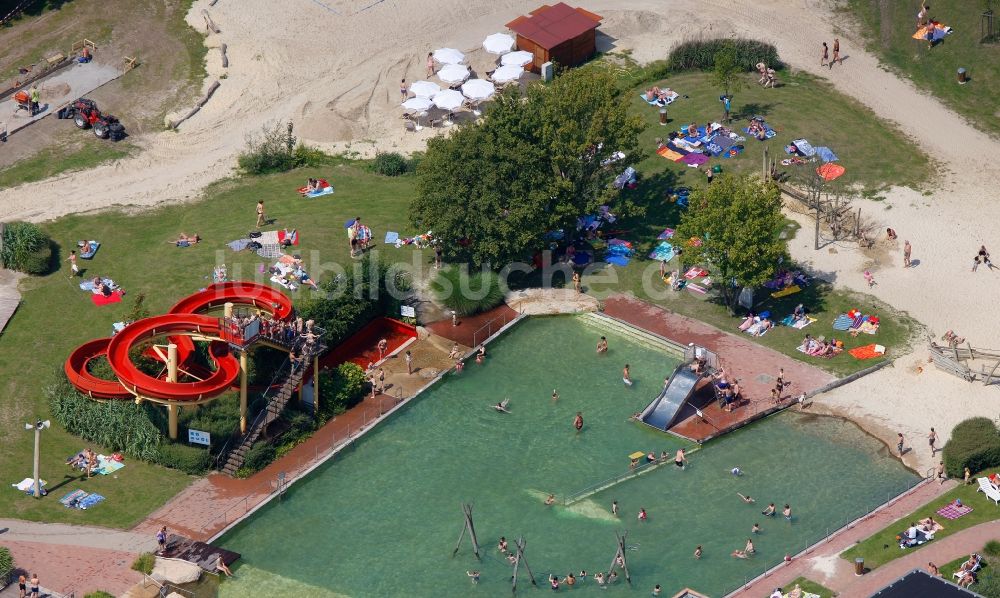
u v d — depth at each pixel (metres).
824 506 100.75
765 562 95.94
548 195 119.19
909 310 118.06
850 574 93.69
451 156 119.31
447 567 96.44
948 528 96.75
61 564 95.00
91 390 104.25
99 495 101.25
